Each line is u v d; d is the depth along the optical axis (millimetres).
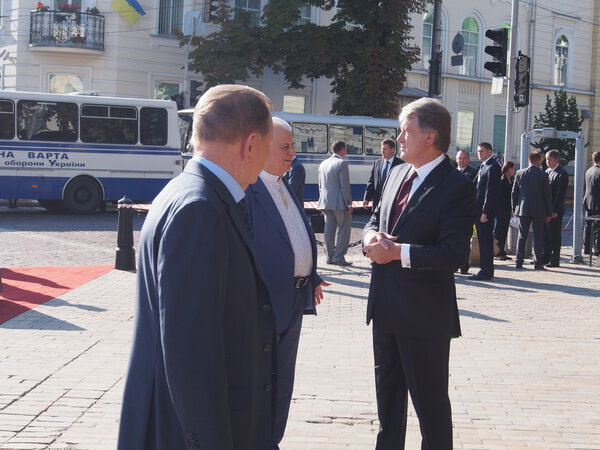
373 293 3902
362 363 6426
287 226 4117
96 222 18844
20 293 9250
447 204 3697
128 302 8859
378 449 4062
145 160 21875
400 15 27219
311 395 5543
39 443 4562
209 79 26562
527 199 12484
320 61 26703
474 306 9117
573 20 37625
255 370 2398
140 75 27672
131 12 27141
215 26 28656
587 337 7605
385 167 12367
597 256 14578
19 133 20359
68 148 20906
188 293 2150
